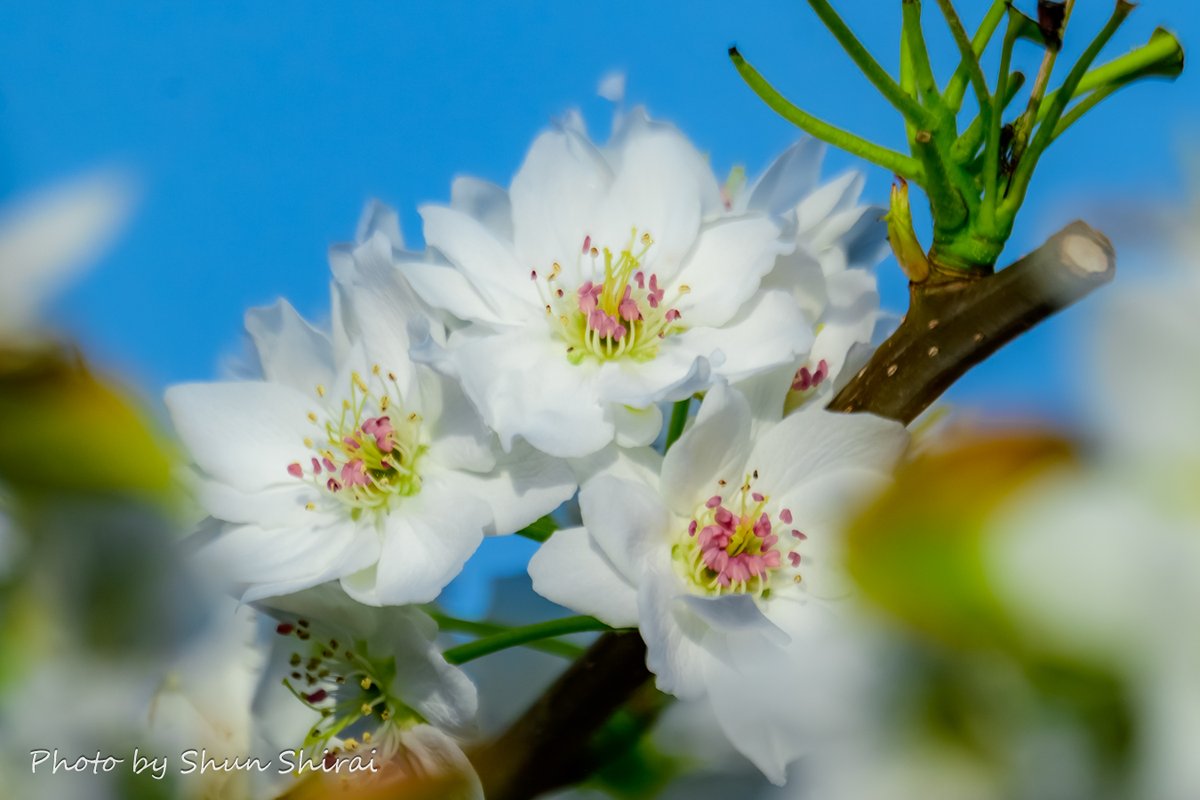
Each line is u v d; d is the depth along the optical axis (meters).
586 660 0.41
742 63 0.40
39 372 0.23
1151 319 0.23
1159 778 0.24
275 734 0.41
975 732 0.25
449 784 0.40
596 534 0.40
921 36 0.40
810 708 0.28
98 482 0.24
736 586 0.40
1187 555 0.22
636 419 0.41
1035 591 0.22
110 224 0.24
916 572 0.22
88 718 0.31
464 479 0.41
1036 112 0.39
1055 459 0.22
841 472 0.40
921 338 0.40
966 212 0.40
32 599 0.27
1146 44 0.40
